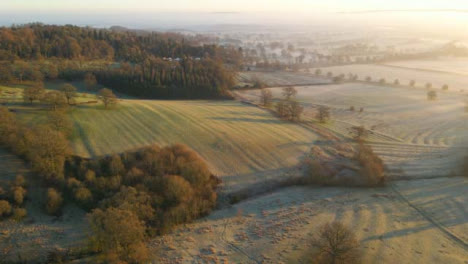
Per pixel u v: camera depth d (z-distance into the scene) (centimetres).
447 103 11931
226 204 5328
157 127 7569
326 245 3931
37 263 3919
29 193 4875
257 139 7456
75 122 7231
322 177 5975
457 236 4450
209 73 13400
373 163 6134
